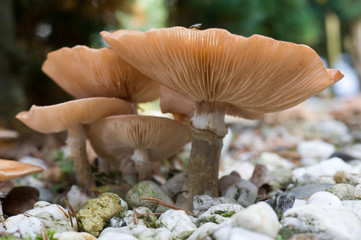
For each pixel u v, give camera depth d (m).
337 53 1.95
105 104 0.26
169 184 0.26
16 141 0.50
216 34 0.21
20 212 0.25
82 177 0.28
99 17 0.71
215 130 0.25
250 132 0.67
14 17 0.68
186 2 0.92
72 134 0.27
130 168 0.29
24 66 0.62
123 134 0.26
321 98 1.68
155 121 0.25
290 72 0.22
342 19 2.00
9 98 0.56
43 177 0.34
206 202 0.24
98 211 0.22
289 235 0.19
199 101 0.25
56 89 0.72
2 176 0.23
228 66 0.22
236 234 0.18
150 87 0.28
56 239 0.20
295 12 1.19
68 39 0.73
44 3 0.67
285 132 0.67
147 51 0.22
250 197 0.25
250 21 0.94
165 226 0.22
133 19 0.74
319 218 0.19
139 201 0.24
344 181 0.27
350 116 0.87
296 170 0.31
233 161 0.44
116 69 0.27
